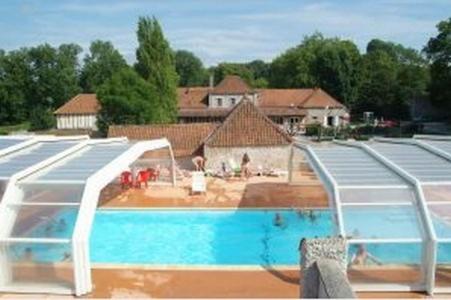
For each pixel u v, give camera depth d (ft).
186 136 144.66
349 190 56.65
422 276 51.72
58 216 54.34
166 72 224.53
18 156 68.74
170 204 94.43
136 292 52.75
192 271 58.49
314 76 374.43
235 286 54.39
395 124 276.00
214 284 54.90
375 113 345.72
